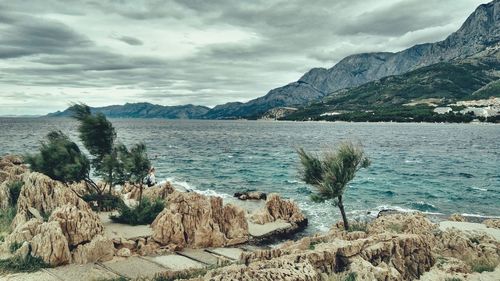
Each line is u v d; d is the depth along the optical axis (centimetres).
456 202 5225
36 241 2372
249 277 1520
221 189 5916
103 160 4006
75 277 2148
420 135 19750
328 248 1942
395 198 5388
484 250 2483
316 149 11888
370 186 6228
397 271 1908
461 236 2575
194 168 8150
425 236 2553
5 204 3628
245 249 3030
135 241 2931
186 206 3147
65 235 2509
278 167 8312
